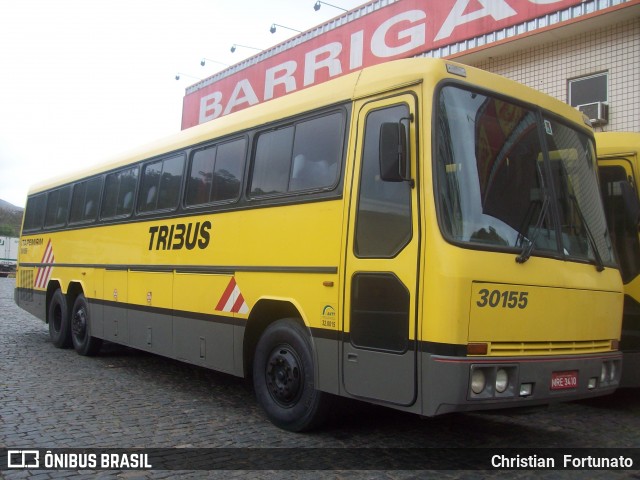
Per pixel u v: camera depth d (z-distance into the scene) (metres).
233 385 8.33
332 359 5.35
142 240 8.72
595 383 5.28
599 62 10.95
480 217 4.81
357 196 5.32
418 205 4.73
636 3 9.92
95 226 10.27
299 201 5.92
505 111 5.32
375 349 4.93
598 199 6.04
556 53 11.59
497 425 6.41
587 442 5.81
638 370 6.78
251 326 6.47
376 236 5.07
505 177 5.10
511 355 4.67
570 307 5.16
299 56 16.55
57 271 11.66
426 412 4.46
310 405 5.67
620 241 7.05
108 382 8.35
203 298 7.17
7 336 13.11
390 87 5.21
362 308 5.09
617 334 5.74
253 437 5.75
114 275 9.44
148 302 8.38
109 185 10.09
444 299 4.45
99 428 5.99
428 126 4.81
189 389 7.99
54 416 6.39
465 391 4.35
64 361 10.01
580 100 11.28
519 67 12.19
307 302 5.67
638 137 7.19
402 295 4.74
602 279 5.56
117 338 9.23
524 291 4.81
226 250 6.86
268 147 6.57
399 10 13.86
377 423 6.32
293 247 5.91
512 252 4.82
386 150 4.78
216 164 7.39
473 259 4.55
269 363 6.16
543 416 6.87
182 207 7.88
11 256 57.66
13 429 5.87
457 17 12.65
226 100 19.44
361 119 5.45
